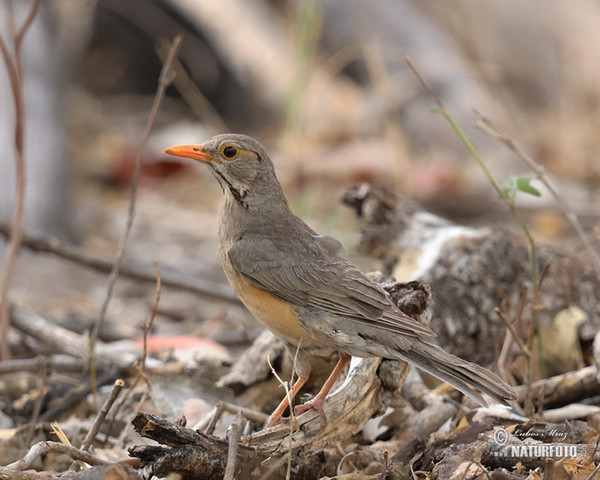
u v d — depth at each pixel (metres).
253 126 23.38
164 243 18.12
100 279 15.98
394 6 23.31
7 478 6.73
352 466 7.92
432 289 10.20
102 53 24.08
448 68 22.62
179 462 6.92
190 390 9.58
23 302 14.17
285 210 8.89
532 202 18.78
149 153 21.34
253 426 8.87
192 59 23.33
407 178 19.06
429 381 10.02
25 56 19.00
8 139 18.06
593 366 9.20
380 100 21.12
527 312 10.30
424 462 7.75
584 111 22.88
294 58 19.30
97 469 6.54
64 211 18.00
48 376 10.33
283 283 8.30
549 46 24.47
